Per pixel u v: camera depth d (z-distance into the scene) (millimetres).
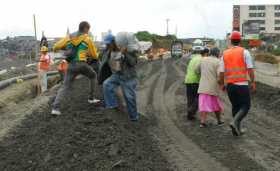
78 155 9227
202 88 13211
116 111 13930
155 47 115062
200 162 9586
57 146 9766
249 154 10266
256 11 146625
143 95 21391
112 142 10000
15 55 51531
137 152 9750
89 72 13672
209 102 13227
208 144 11234
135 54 13438
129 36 13273
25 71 36875
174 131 12797
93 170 8406
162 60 67312
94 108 14289
